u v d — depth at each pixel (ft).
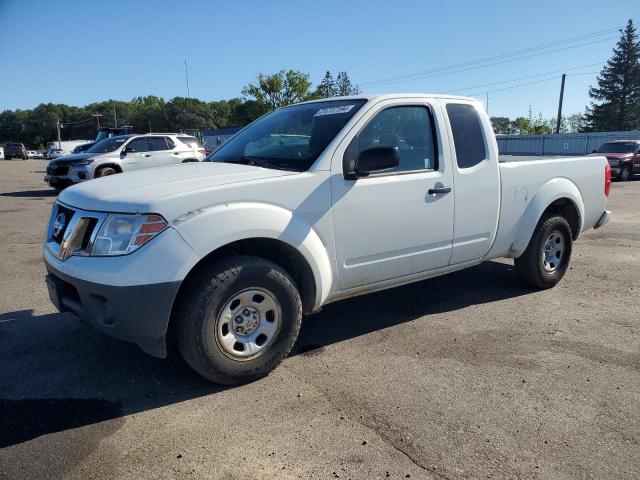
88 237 10.70
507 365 12.43
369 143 13.08
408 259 13.96
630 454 9.01
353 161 12.60
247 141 14.83
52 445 9.21
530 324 15.15
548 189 17.35
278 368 12.28
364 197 12.73
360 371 12.11
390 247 13.42
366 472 8.50
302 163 12.42
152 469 8.57
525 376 11.86
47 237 12.51
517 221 16.63
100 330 10.51
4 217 36.14
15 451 9.02
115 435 9.53
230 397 10.92
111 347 13.41
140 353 13.04
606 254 24.29
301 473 8.48
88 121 411.13
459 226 14.87
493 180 15.56
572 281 19.65
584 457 8.91
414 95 14.23
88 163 48.01
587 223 19.45
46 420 10.02
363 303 16.99
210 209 10.64
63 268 10.76
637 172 72.95
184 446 9.20
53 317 15.57
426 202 13.92
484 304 16.90
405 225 13.58
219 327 10.80
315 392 11.12
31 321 15.25
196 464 8.70
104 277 9.98
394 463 8.73
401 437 9.46
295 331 11.87
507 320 15.47
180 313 10.62
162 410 10.41
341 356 12.94
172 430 9.70
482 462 8.76
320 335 14.34
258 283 11.14
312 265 11.92
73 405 10.59
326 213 12.16
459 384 11.46
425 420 10.02
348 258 12.75
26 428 9.73
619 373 12.03
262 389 11.27
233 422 9.96
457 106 15.12
